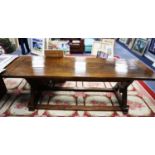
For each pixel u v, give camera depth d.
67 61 2.14
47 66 1.96
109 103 2.28
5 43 4.27
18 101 2.28
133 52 4.75
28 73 1.75
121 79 1.71
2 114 2.02
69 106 2.14
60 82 2.77
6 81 2.82
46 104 2.20
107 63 2.10
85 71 1.84
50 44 3.36
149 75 1.76
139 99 2.37
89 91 2.50
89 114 2.05
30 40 4.55
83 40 4.52
